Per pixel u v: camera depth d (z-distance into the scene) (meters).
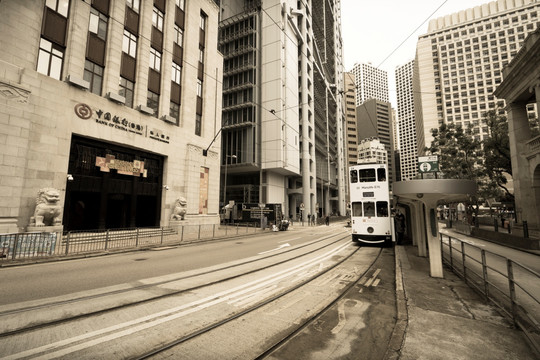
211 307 5.05
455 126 28.78
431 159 10.88
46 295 5.73
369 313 4.84
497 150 25.00
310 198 53.16
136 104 18.31
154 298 5.55
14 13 12.35
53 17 14.01
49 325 4.22
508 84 19.78
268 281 6.93
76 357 3.31
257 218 33.41
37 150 12.64
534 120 29.73
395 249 12.58
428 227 7.36
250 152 41.81
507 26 84.81
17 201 11.70
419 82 101.00
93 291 6.02
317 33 65.12
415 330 3.91
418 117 108.12
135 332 4.01
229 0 48.88
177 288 6.27
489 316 4.43
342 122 86.25
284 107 43.25
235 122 44.31
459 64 90.38
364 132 136.75
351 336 3.94
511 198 27.83
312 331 4.11
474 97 87.25
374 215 14.05
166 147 20.38
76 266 8.95
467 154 28.20
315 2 62.62
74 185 14.67
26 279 7.12
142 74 18.70
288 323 4.36
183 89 22.69
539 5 81.38
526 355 3.23
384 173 14.26
